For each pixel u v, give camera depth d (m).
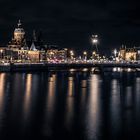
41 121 56.91
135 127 53.31
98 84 141.00
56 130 50.75
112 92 109.19
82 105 77.19
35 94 99.56
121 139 46.44
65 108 71.94
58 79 167.38
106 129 51.84
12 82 142.75
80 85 134.88
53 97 92.88
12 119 58.12
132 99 90.12
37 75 198.00
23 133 48.66
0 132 49.06
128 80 168.12
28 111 66.81
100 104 79.44
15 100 84.38
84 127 52.97
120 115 63.84
